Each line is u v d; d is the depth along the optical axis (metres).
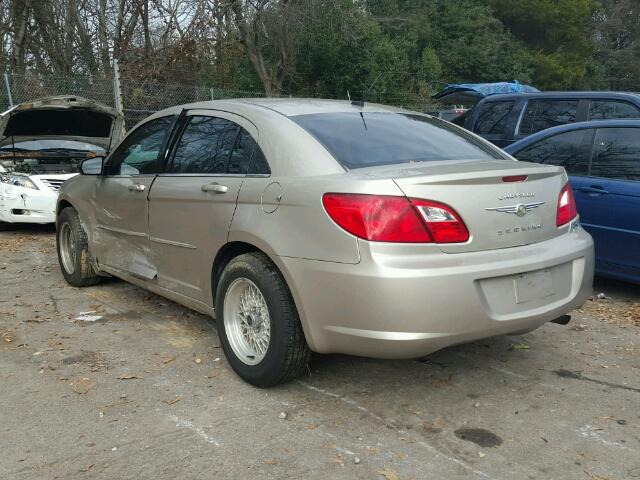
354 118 4.05
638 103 7.62
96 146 9.53
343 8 22.20
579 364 4.17
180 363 4.15
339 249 3.17
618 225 5.45
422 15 34.00
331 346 3.34
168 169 4.47
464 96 18.62
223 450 3.08
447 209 3.17
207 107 4.36
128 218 4.85
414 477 2.87
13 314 5.18
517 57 38.28
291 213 3.40
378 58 25.16
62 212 6.00
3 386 3.80
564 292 3.63
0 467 2.93
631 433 3.27
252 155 3.80
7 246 8.10
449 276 3.11
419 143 3.96
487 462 2.99
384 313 3.07
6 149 9.09
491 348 4.43
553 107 8.49
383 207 3.10
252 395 3.67
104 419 3.39
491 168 3.49
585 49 43.81
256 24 20.17
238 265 3.69
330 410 3.50
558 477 2.88
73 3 19.75
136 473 2.89
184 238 4.21
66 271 6.08
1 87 13.02
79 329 4.81
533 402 3.62
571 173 5.92
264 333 3.70
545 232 3.58
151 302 5.48
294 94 24.22
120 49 18.91
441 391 3.75
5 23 18.97
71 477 2.86
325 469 2.93
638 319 5.11
